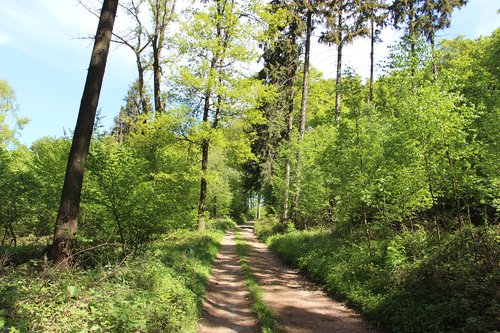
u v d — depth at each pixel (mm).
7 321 3766
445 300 6000
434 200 9109
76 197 7367
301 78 25047
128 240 9664
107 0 7883
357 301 7820
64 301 4684
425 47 8758
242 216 54906
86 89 7613
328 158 11164
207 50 16109
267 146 25922
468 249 6602
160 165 12070
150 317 5121
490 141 8195
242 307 8273
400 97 9086
